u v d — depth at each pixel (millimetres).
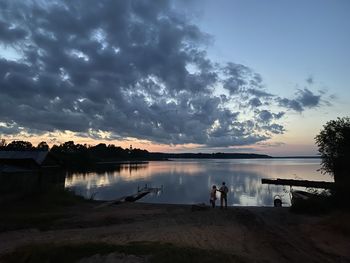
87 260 8820
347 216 16156
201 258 8891
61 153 113000
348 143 24078
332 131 24922
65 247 9711
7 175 27047
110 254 8977
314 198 21375
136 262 8375
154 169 118062
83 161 118312
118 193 46031
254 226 16156
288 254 10898
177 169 119375
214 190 25031
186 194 45375
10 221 17953
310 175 83562
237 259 9281
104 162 185000
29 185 29953
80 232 15477
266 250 11414
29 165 32469
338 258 10477
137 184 59031
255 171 104438
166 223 17781
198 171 104562
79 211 23328
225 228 15633
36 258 9320
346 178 21672
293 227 15789
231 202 37688
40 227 16938
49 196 27359
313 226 15633
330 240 12836
